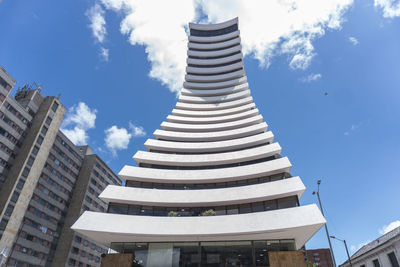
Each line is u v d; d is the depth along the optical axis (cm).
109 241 2228
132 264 2009
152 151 3516
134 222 2138
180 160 3155
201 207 2475
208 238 2084
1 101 4456
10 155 4653
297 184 2289
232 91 5475
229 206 2447
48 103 5616
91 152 7250
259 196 2319
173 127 4116
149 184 2817
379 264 2545
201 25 7788
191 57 6831
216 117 4509
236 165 3139
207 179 2778
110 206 2412
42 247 4922
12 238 4247
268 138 3375
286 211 2016
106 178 6975
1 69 4488
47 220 5147
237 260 1955
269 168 2698
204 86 5803
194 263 1981
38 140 5084
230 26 7681
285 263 1844
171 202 2419
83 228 2016
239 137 3825
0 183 4381
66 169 5906
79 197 5962
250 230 1950
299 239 2153
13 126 4766
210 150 3522
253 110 4356
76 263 5384
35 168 4919
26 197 4634
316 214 1891
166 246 2111
